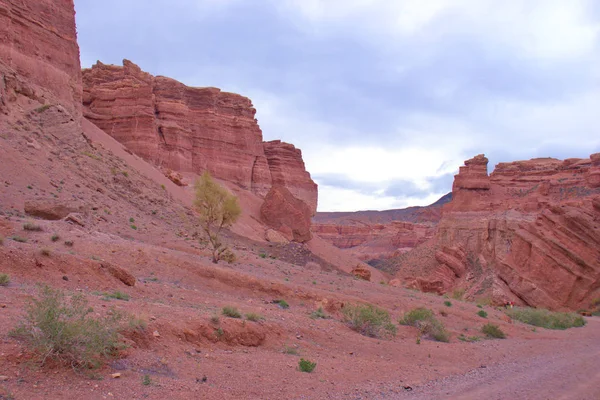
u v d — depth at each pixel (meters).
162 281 21.23
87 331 9.01
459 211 102.56
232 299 21.03
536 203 88.88
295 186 106.56
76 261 16.41
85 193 36.16
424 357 17.27
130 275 17.41
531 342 24.91
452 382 13.23
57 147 41.28
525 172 110.62
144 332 11.15
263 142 107.94
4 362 8.05
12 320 9.64
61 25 52.62
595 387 13.13
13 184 30.03
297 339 15.88
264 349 13.98
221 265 28.58
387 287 39.12
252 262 34.25
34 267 15.05
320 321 19.56
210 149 86.00
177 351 11.24
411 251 113.56
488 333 26.52
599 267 63.03
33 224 21.77
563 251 65.38
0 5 42.91
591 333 32.69
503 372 15.41
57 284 14.62
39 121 41.94
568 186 95.06
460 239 94.75
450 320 29.08
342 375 12.55
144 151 68.88
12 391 7.31
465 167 107.06
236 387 9.94
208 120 86.75
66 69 52.72
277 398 9.77
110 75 75.44
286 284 25.45
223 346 12.90
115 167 48.03
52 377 8.16
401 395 11.18
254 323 15.05
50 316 8.70
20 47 45.31
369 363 14.78
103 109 71.38
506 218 85.56
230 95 93.94
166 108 79.19
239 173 89.06
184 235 39.66
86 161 43.03
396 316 26.56
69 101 51.62
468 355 18.81
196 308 16.11
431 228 162.62
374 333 19.81
